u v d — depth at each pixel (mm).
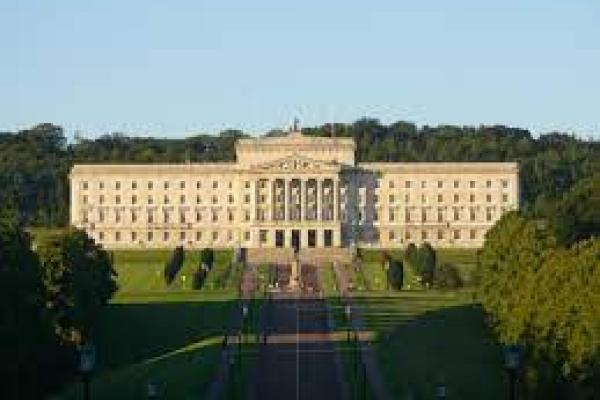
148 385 198875
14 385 175875
